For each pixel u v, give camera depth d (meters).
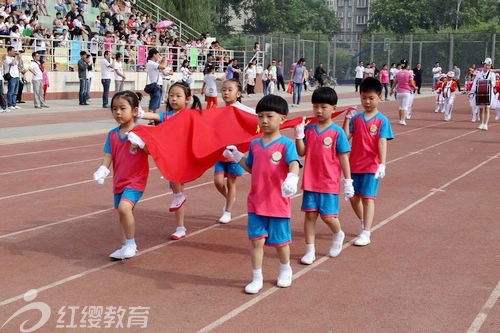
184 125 6.21
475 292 5.25
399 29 76.62
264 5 76.12
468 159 12.74
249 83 31.11
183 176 6.19
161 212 8.05
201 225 7.45
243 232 7.17
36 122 17.55
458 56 49.06
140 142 5.78
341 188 9.55
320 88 5.95
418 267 5.92
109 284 5.39
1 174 10.29
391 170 11.34
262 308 4.87
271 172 5.17
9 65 20.38
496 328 4.52
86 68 23.33
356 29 110.56
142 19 35.44
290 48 47.62
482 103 17.86
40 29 25.81
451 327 4.53
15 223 7.36
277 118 5.19
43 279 5.49
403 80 19.20
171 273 5.70
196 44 34.72
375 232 7.17
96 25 30.52
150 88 16.06
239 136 6.48
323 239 6.89
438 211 8.20
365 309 4.86
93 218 7.66
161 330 4.45
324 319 4.66
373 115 6.60
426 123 20.28
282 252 5.30
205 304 4.95
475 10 74.12
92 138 15.00
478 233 7.14
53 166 11.16
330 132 5.92
